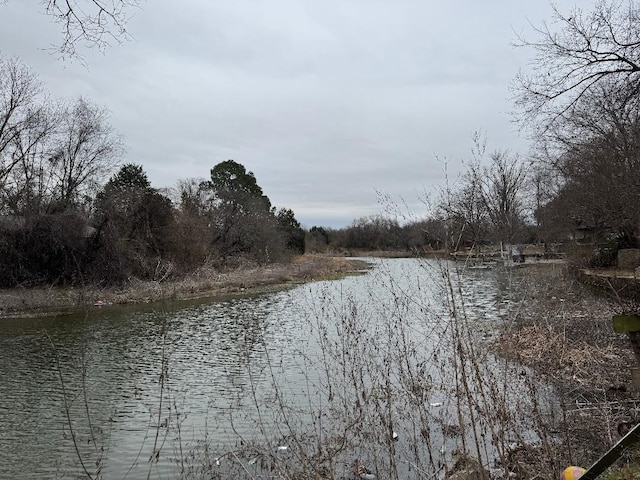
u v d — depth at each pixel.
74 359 13.62
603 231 27.45
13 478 7.00
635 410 6.46
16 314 20.86
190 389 10.81
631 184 18.67
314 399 9.16
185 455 7.45
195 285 29.48
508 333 7.28
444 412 7.20
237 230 47.12
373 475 5.96
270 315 20.64
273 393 9.96
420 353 8.01
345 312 10.59
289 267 42.84
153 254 31.80
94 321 19.62
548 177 33.44
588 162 21.00
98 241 27.41
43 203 27.92
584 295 14.72
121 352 14.45
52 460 7.54
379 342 8.58
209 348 14.84
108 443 8.09
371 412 7.15
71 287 25.34
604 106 13.82
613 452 3.50
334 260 51.66
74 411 9.66
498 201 13.15
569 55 10.94
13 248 25.28
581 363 9.66
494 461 5.94
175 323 19.17
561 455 5.77
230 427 8.41
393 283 9.42
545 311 8.56
